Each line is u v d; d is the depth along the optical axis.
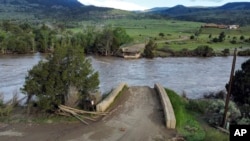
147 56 97.06
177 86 50.84
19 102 28.12
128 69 70.19
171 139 19.16
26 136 19.34
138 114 23.59
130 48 100.12
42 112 23.48
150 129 20.69
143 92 30.75
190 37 147.50
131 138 19.22
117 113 23.75
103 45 101.88
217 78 60.34
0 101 25.23
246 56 106.00
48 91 22.59
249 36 163.38
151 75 61.91
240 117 24.95
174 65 79.81
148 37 145.88
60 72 23.30
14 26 126.44
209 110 26.70
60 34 121.75
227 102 23.31
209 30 189.75
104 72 64.38
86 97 24.83
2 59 82.94
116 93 28.39
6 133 19.75
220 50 111.56
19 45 98.44
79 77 23.69
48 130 20.34
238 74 32.88
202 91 46.53
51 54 23.66
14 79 51.41
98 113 23.31
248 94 31.36
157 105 26.11
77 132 20.02
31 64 72.00
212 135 20.36
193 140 19.45
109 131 20.20
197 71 69.56
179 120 22.53
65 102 23.75
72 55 23.78
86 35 106.69
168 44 121.81
